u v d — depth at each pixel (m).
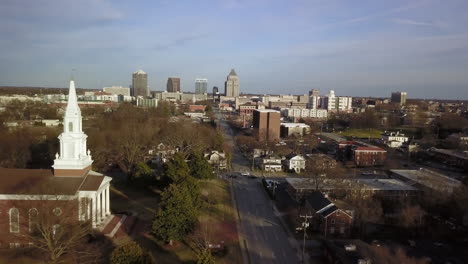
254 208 87.25
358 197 84.19
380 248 59.91
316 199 81.62
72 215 54.53
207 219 77.12
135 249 43.69
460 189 79.12
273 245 66.50
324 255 62.41
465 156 139.50
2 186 58.56
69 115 64.06
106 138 115.44
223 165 132.12
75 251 52.91
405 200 87.19
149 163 129.25
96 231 61.19
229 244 65.75
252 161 147.88
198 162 103.31
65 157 64.25
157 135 151.88
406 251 59.56
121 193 90.06
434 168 138.88
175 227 60.19
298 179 104.06
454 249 61.38
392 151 169.38
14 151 108.25
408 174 108.44
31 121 191.00
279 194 98.25
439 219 78.56
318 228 74.31
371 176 121.38
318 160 113.56
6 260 52.22
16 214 56.47
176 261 56.91
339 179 95.44
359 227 72.94
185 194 63.41
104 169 109.38
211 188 101.75
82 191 60.91
